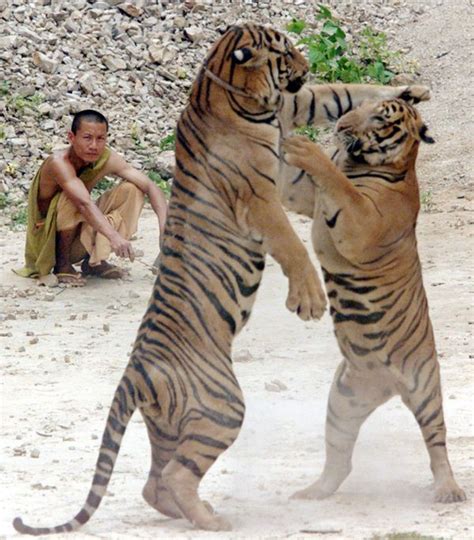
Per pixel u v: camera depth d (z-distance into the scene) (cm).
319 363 1271
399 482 1105
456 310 1938
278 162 996
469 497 1080
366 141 1035
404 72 3412
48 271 2206
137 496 1112
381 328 1046
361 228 1004
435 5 3738
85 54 3272
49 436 1338
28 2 3375
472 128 3106
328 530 973
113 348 1772
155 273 2277
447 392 1495
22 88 3088
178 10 3491
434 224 2562
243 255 998
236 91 995
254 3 3588
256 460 1127
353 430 1071
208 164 999
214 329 996
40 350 1756
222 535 961
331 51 3269
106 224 2142
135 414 1448
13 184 2825
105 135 2170
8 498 1101
